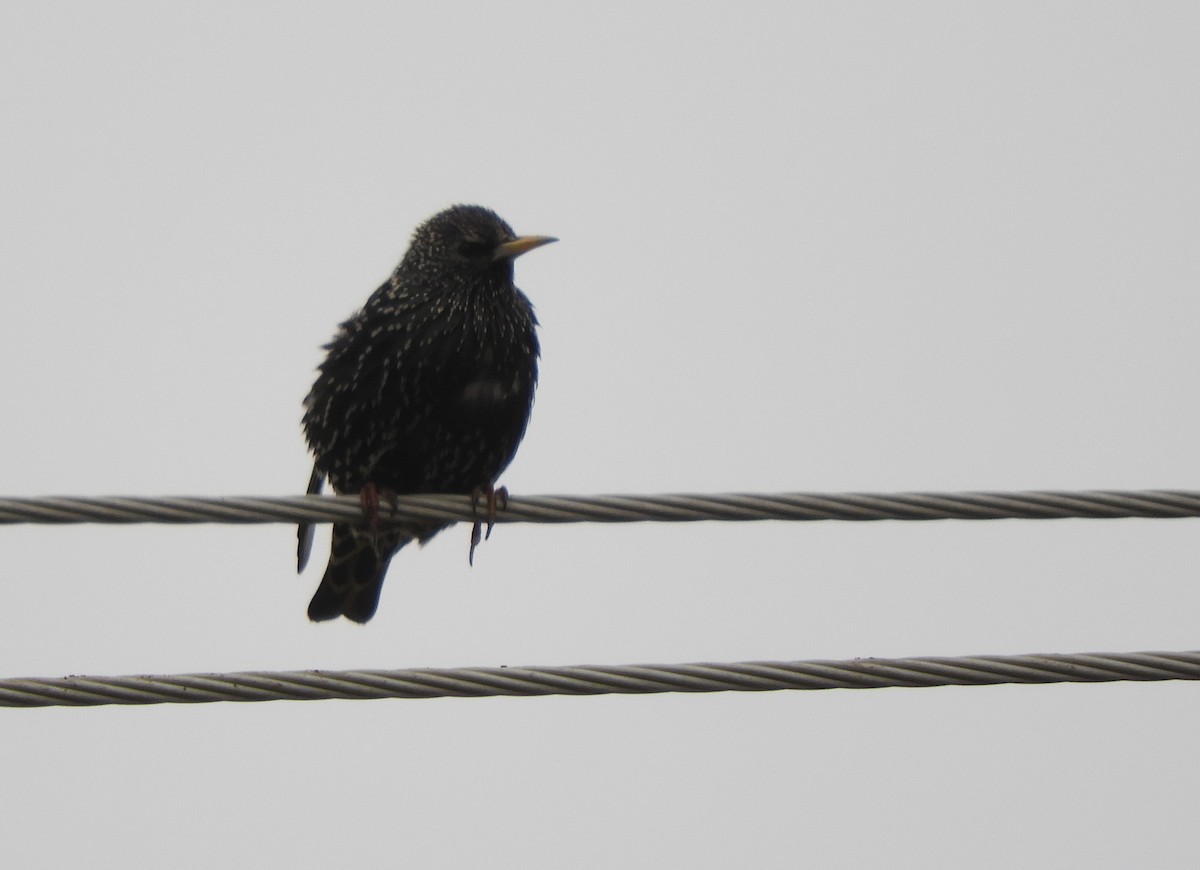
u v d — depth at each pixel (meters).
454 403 13.37
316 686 9.86
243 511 10.59
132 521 10.38
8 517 10.20
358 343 13.41
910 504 10.48
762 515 10.58
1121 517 10.47
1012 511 10.47
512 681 9.91
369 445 13.54
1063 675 10.00
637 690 9.96
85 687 9.77
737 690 10.00
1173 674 9.95
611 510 10.71
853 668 10.03
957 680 10.03
